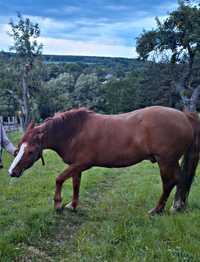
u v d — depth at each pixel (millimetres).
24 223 5387
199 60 36031
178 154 5840
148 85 39281
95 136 5863
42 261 4285
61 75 64812
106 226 5301
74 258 4305
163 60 37188
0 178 9266
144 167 11758
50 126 5965
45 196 7348
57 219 5785
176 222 5266
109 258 4230
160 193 7430
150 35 35875
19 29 44625
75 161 6043
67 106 49781
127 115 6016
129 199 7086
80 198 7145
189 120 6039
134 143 5785
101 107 55844
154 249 4359
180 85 36688
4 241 4590
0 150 5684
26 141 5805
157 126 5703
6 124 36469
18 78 45938
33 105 46719
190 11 32969
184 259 4078
